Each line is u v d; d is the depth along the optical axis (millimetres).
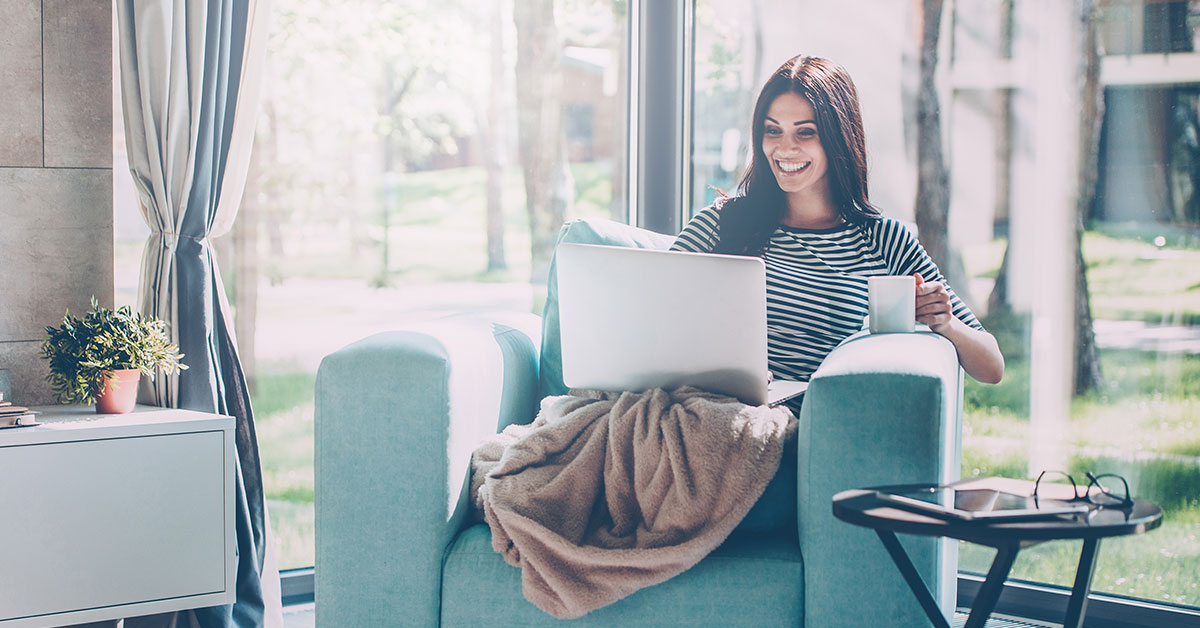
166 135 2176
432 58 2895
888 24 2654
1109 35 2375
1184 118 2297
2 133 2152
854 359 1548
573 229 2164
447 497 1625
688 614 1534
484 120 2947
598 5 3014
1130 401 2387
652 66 2969
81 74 2227
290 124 2768
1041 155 2467
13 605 1813
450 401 1630
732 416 1580
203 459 1989
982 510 1170
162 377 2193
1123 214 2377
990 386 2551
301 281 2781
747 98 2887
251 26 2279
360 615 1629
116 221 2500
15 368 2172
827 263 2096
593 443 1635
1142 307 2361
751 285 1596
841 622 1490
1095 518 1145
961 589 2531
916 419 1465
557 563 1541
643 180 3002
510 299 2992
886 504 1234
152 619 2148
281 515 2758
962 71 2559
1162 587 2352
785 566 1528
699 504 1539
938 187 2605
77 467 1862
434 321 1915
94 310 2125
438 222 2914
